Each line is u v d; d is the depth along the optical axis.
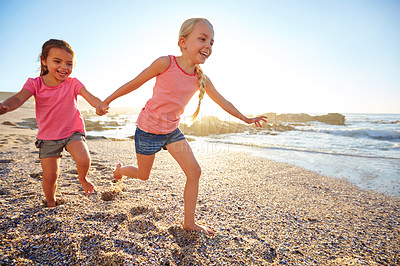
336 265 1.77
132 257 1.60
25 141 6.96
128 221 2.10
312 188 3.86
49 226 1.90
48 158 2.19
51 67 2.09
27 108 28.77
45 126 2.14
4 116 19.30
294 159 6.52
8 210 2.18
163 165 4.73
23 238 1.73
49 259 1.54
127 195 2.82
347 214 2.83
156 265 1.55
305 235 2.21
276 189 3.67
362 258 1.89
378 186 4.14
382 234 2.35
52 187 2.30
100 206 2.41
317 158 6.78
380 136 13.02
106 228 1.94
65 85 2.20
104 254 1.59
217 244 1.88
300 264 1.74
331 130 14.62
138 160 2.20
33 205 2.33
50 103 2.12
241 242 1.96
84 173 2.29
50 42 2.09
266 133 14.76
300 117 25.64
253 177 4.34
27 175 3.36
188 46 1.94
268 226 2.33
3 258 1.50
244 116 2.37
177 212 2.40
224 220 2.38
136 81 1.96
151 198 2.76
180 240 1.88
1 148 5.45
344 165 5.89
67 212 2.19
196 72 2.08
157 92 2.00
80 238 1.74
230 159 6.16
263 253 1.83
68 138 2.19
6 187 2.84
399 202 3.34
